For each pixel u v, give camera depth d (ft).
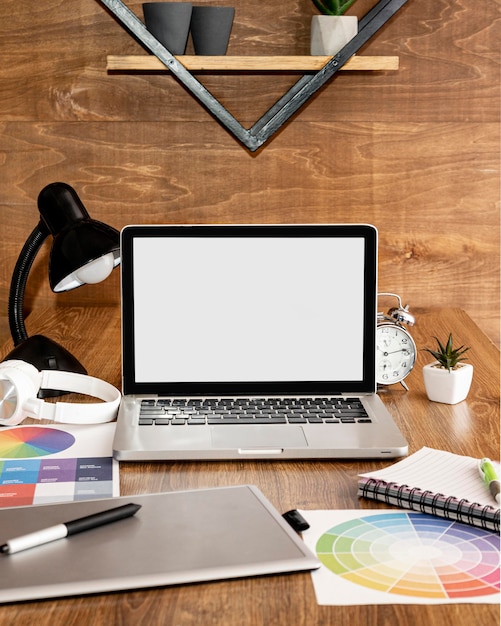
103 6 5.79
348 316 4.03
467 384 4.11
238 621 2.23
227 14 5.63
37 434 3.70
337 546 2.65
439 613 2.28
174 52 5.66
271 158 6.18
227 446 3.40
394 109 6.12
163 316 4.00
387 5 5.69
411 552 2.61
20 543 2.53
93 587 2.34
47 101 6.10
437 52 6.06
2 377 3.78
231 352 4.01
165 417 3.72
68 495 3.04
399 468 3.15
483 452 3.47
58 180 6.21
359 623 2.23
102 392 4.09
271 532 2.68
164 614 2.26
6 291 6.39
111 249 4.24
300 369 4.02
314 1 5.76
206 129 6.14
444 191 6.24
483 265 6.35
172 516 2.80
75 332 5.49
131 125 6.13
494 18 6.02
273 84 6.07
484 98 6.11
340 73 6.06
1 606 2.29
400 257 6.33
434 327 5.67
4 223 6.28
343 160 6.19
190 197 6.23
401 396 4.21
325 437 3.50
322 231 4.01
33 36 6.01
